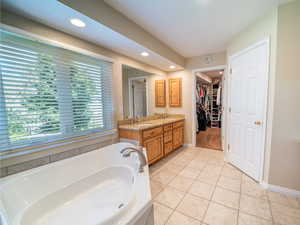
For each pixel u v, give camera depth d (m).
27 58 1.38
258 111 1.95
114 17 1.61
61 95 1.67
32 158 1.42
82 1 1.29
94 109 2.07
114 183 1.82
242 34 2.19
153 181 2.06
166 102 3.89
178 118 3.53
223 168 2.44
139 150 1.47
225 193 1.77
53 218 1.31
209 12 1.72
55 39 1.56
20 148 1.35
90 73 1.99
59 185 1.50
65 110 1.72
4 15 1.21
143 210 0.91
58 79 1.64
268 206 1.53
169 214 1.44
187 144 3.71
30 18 1.34
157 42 2.44
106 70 2.22
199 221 1.36
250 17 1.83
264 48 1.83
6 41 1.25
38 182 1.35
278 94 1.69
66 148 1.70
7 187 1.14
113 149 2.04
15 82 1.32
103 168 1.90
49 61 1.55
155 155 2.60
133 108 2.80
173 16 1.78
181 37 2.39
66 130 1.74
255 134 2.01
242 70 2.23
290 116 1.64
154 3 1.53
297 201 1.59
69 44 1.69
